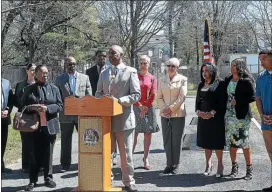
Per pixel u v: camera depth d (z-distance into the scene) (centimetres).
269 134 598
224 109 646
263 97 598
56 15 2227
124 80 577
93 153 533
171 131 686
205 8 3725
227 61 4294
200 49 4459
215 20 3838
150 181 648
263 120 597
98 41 2681
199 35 3812
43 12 2170
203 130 659
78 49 2922
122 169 586
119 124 571
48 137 609
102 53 762
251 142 977
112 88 579
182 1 2681
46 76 611
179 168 734
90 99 527
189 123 1373
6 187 623
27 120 590
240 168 725
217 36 3853
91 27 2623
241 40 4103
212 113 644
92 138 531
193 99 2619
